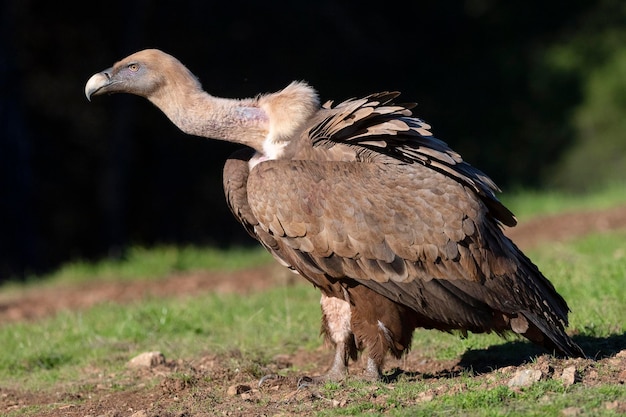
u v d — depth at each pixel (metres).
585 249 16.00
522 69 36.25
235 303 14.34
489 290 8.77
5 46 28.91
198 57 34.66
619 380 8.27
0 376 11.66
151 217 33.97
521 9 37.97
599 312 11.10
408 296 8.76
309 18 36.09
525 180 33.28
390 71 37.19
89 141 33.25
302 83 9.55
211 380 9.95
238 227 33.53
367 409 8.09
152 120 33.47
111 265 20.66
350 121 8.92
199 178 33.97
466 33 38.12
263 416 8.24
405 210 8.70
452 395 8.15
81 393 10.23
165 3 33.94
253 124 9.45
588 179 32.59
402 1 38.12
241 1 35.03
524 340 10.52
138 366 11.07
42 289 19.17
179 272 19.72
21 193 28.81
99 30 33.34
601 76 35.12
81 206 33.50
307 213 8.77
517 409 7.70
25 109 32.19
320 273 8.99
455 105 36.16
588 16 37.09
